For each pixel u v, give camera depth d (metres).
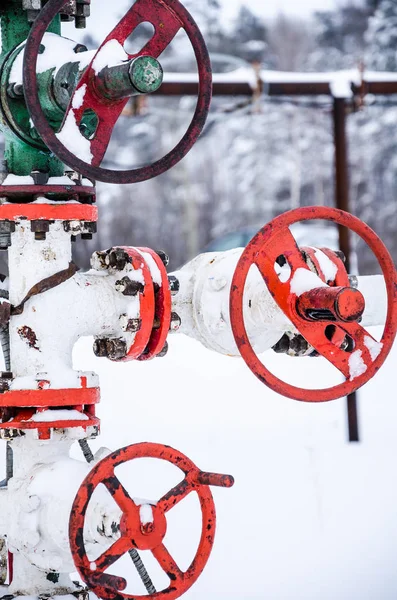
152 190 27.33
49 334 2.54
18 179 2.51
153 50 2.50
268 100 6.88
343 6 31.80
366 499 3.94
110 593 2.17
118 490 2.18
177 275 2.87
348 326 2.56
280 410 5.64
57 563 2.42
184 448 4.65
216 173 28.88
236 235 14.30
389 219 26.94
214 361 6.36
